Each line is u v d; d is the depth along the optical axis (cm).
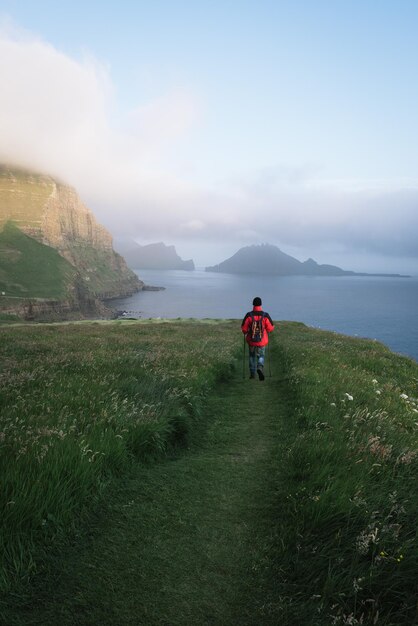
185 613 340
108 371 1118
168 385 1032
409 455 616
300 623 330
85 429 633
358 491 478
